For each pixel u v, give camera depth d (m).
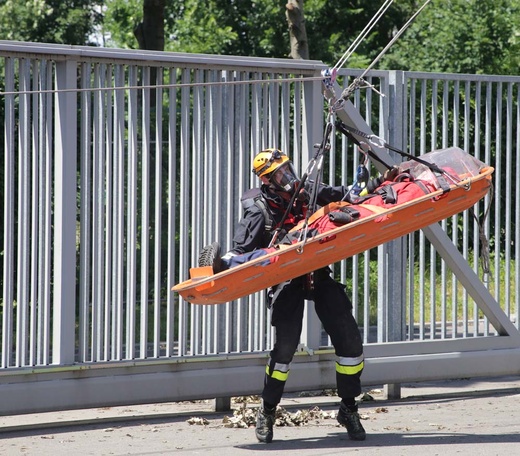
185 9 48.88
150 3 27.30
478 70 40.25
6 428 11.91
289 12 24.83
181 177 12.86
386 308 14.29
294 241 10.68
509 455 10.27
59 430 12.01
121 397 12.35
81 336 12.25
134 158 12.51
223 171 13.16
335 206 10.95
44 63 11.95
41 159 12.00
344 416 11.13
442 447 10.69
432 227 14.30
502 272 17.58
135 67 12.48
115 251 12.45
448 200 11.05
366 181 11.54
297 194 10.69
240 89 13.21
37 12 42.53
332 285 11.18
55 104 12.04
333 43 45.34
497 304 14.88
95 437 11.52
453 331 14.66
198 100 12.95
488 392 14.80
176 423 12.50
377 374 13.91
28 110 11.91
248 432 11.80
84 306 12.25
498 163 14.89
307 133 13.59
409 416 12.82
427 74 14.32
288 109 13.51
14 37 44.53
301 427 12.12
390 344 14.05
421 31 42.66
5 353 11.80
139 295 13.37
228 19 46.91
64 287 12.03
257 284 10.70
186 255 12.89
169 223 12.73
